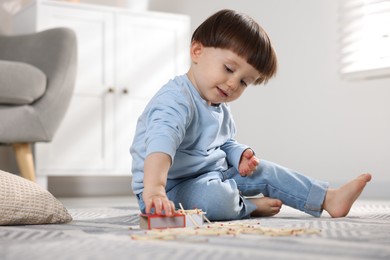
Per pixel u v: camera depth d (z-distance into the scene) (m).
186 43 3.45
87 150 3.18
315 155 3.09
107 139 3.22
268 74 1.46
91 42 3.21
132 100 3.29
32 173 2.69
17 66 2.52
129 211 1.90
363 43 2.93
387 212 1.74
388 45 2.86
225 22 1.40
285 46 3.27
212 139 1.50
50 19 3.12
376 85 2.84
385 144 2.78
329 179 3.02
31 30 3.16
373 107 2.85
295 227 1.19
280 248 0.83
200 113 1.46
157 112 1.35
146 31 3.35
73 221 1.44
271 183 1.56
